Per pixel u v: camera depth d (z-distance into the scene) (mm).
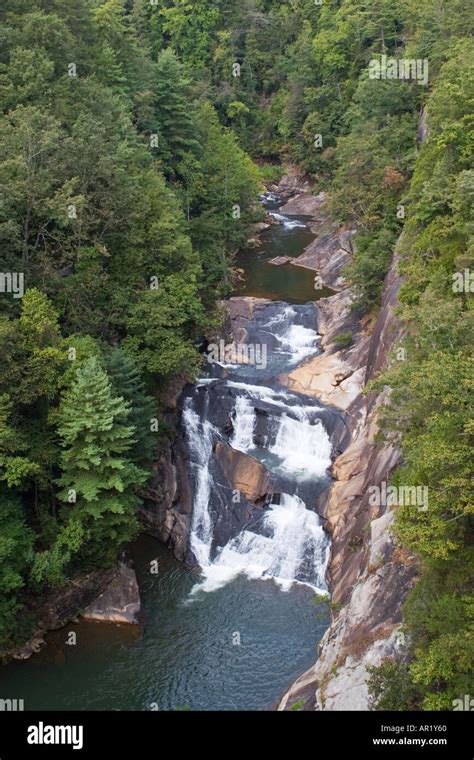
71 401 29484
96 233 38656
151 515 37062
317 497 36156
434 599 19828
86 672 28344
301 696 24906
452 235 35125
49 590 30500
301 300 53906
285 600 32438
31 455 29938
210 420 41156
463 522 20719
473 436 19688
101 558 31844
